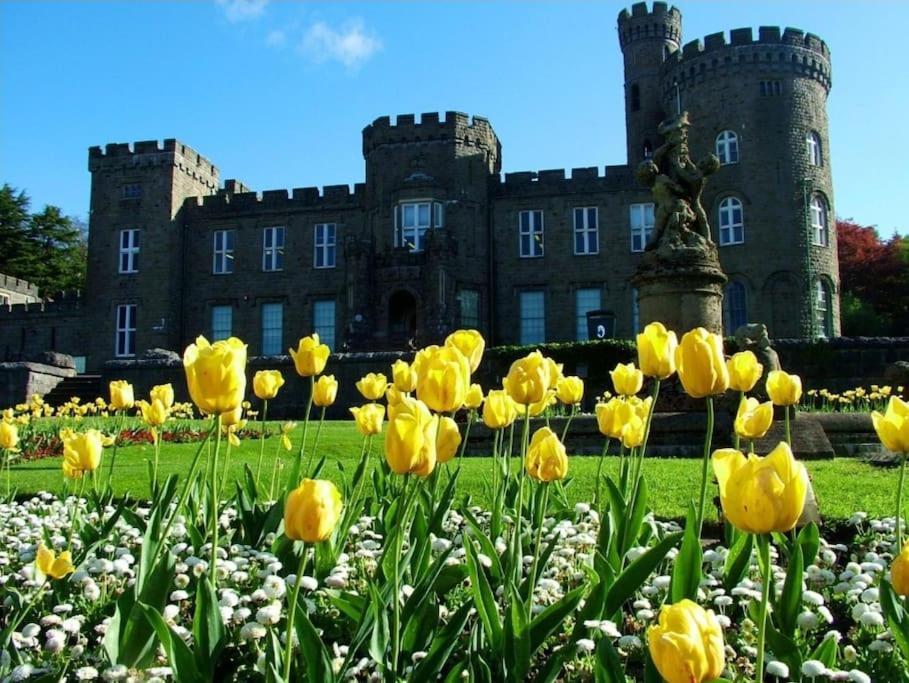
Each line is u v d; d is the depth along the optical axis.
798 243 34.25
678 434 10.94
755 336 11.34
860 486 6.61
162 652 2.61
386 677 2.25
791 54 35.69
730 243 34.91
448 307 34.22
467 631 2.97
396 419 2.16
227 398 2.31
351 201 38.56
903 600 2.60
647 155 42.69
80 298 42.19
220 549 3.79
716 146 35.91
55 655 2.69
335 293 37.81
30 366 28.20
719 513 4.89
